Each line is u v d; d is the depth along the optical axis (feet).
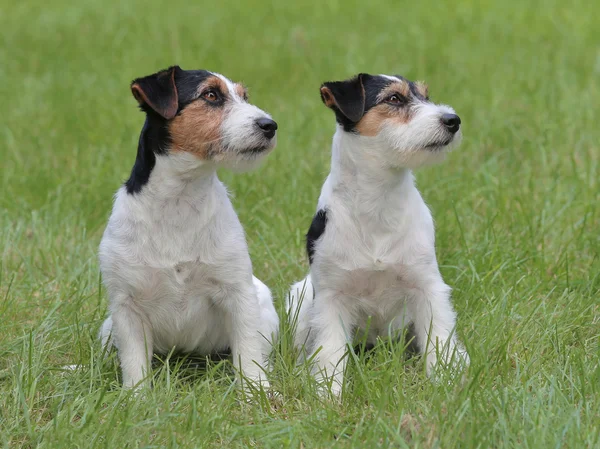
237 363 28.32
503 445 21.33
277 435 23.53
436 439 21.49
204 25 85.92
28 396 25.88
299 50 74.18
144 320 28.50
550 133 48.96
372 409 24.23
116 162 48.78
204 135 27.07
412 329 30.68
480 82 60.90
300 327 30.73
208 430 23.59
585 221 36.63
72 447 23.09
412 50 71.26
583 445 21.09
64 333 30.73
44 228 40.55
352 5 93.66
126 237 27.40
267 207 41.86
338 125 28.89
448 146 28.25
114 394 25.71
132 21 87.97
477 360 25.67
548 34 74.13
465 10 87.15
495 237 35.99
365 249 28.53
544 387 24.18
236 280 28.02
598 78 59.11
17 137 54.24
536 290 32.73
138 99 27.45
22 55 75.36
